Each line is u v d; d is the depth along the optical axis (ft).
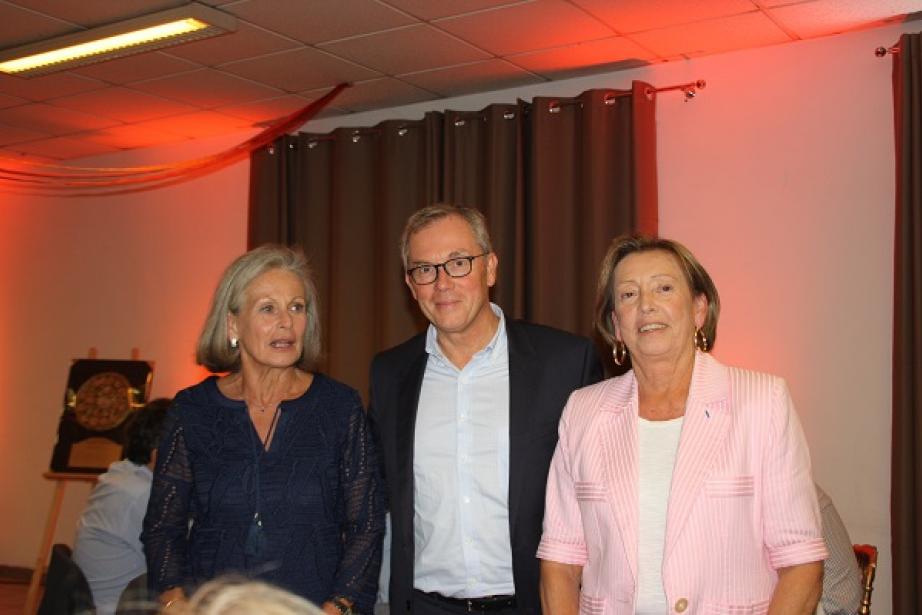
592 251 16.06
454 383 8.02
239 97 18.15
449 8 13.47
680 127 16.12
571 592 6.95
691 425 6.45
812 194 14.97
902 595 13.42
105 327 23.03
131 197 22.81
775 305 15.20
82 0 13.41
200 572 7.33
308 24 14.17
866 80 14.58
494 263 8.16
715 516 6.24
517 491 7.56
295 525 7.38
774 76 15.31
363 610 7.39
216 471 7.45
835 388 14.69
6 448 24.27
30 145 22.15
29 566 23.56
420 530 7.89
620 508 6.50
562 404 7.73
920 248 13.48
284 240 19.51
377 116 19.16
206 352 7.80
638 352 6.72
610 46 15.21
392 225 18.13
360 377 18.54
